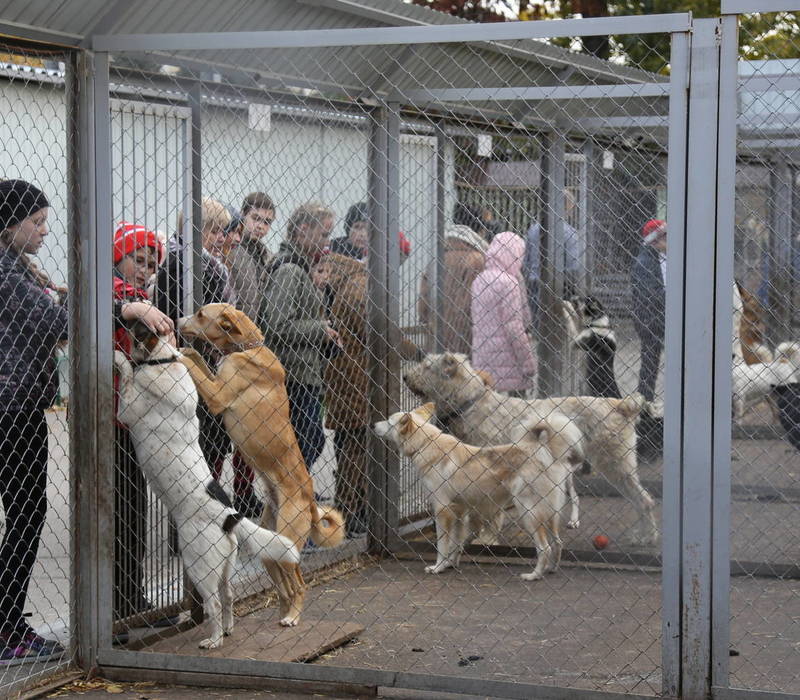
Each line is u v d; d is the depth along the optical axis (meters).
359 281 7.54
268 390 5.78
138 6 5.23
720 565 4.40
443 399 7.95
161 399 5.28
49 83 5.47
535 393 9.18
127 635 5.43
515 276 8.74
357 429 7.66
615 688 4.77
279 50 6.23
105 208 5.09
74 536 5.16
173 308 5.82
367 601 6.51
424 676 4.71
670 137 4.37
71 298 5.14
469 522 7.59
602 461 7.78
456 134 8.33
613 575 7.19
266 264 6.73
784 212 10.66
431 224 8.46
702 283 4.36
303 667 4.88
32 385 5.05
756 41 6.12
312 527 5.94
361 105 7.16
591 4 17.98
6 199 5.00
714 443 4.38
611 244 9.85
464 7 18.77
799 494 9.48
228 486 6.53
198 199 5.88
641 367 9.05
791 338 10.75
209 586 5.33
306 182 7.20
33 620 5.92
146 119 5.58
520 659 5.30
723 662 4.41
